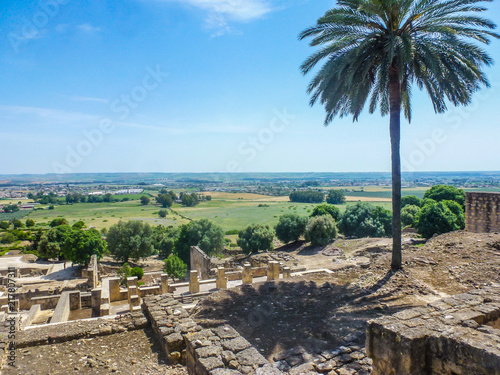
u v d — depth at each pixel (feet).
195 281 72.90
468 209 98.02
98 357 29.84
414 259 63.16
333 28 59.06
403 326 21.52
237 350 24.95
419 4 54.24
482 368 17.53
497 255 62.03
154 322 34.40
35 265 174.19
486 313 23.95
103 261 197.16
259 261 146.61
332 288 53.98
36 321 58.34
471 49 53.62
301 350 33.04
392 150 58.85
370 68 61.41
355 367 28.60
